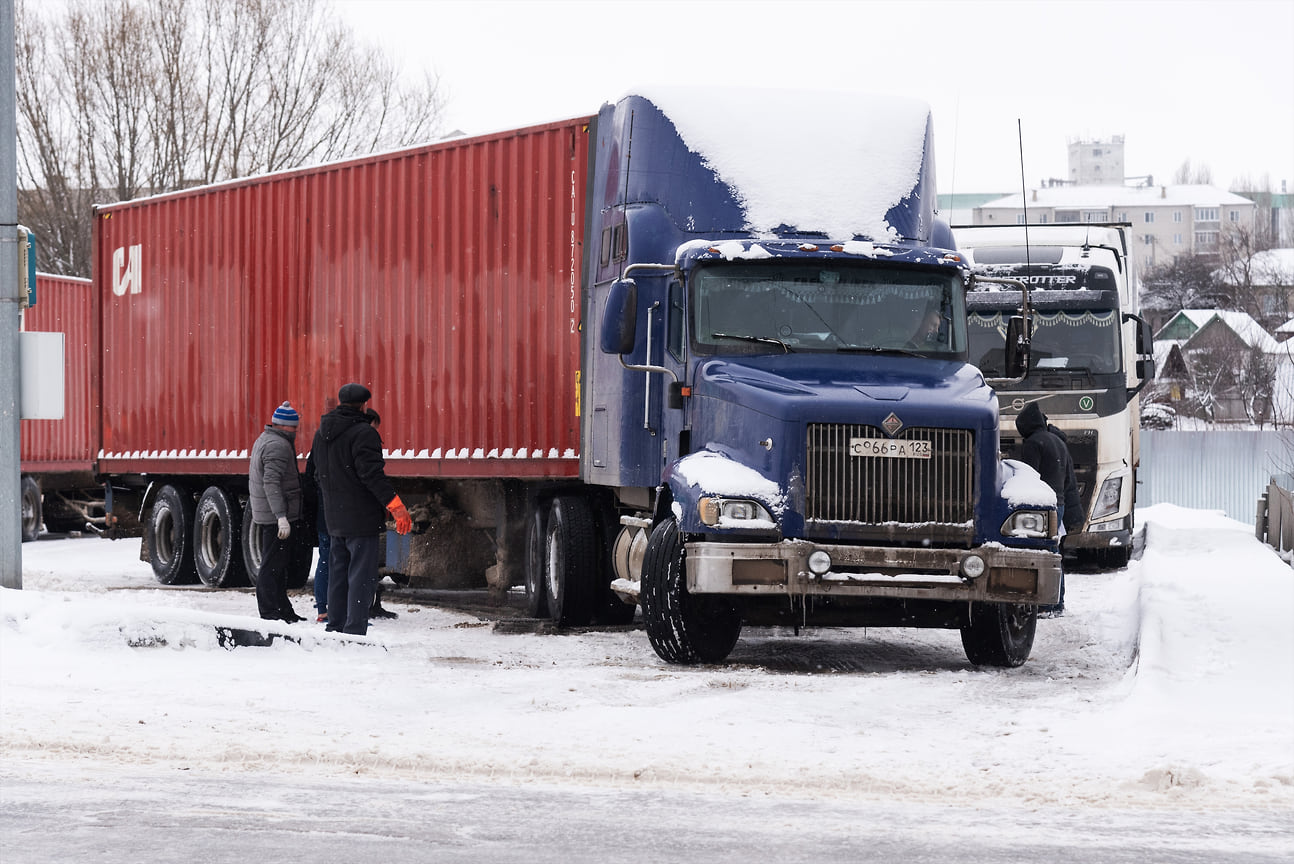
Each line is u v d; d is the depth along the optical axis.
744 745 7.91
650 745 7.88
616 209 13.71
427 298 17.05
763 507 10.89
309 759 7.38
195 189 20.72
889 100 13.55
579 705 9.30
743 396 11.21
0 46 14.31
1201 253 123.25
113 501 22.67
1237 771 7.23
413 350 17.25
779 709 9.09
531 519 15.90
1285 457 40.56
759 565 10.72
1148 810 6.43
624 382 13.16
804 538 10.90
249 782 6.80
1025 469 11.70
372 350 17.84
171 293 21.22
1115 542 21.38
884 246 12.27
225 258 20.23
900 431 10.96
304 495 15.28
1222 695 9.32
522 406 15.77
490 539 17.30
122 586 20.28
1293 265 96.50
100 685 9.66
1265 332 75.50
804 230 12.71
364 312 17.97
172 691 9.52
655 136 13.16
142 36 45.91
